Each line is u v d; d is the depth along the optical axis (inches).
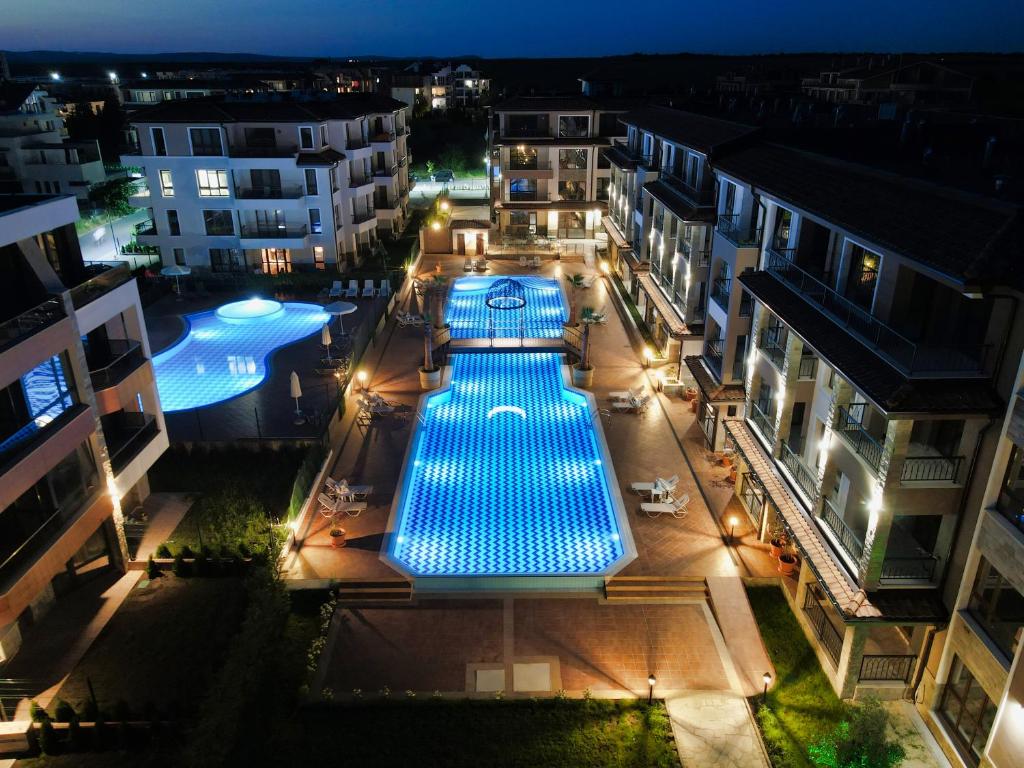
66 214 782.5
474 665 738.2
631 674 726.5
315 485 1031.0
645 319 1640.0
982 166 776.9
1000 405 542.6
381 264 2117.4
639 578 851.4
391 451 1152.8
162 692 693.3
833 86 2810.0
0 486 633.6
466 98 5103.3
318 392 1328.7
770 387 890.7
